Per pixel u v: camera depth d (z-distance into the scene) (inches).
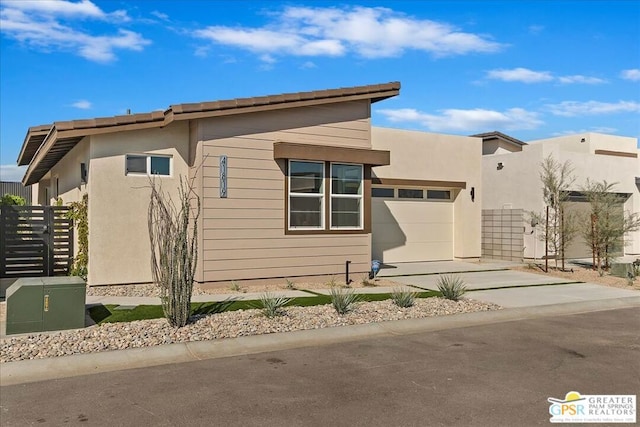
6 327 308.5
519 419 198.2
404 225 727.7
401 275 602.2
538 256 780.6
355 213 553.9
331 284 510.6
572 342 322.0
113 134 466.6
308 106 521.7
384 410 206.8
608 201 666.8
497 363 273.9
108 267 466.3
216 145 475.2
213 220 473.1
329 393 226.2
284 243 508.7
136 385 235.3
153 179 430.6
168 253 330.0
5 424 191.2
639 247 927.0
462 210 751.1
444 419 197.9
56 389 229.3
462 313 400.5
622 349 305.1
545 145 781.3
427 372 257.3
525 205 800.9
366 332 343.3
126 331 313.9
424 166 719.1
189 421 195.2
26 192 1407.5
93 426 190.1
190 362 273.6
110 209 466.6
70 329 321.7
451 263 728.3
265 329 331.3
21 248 498.3
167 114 462.9
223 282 478.9
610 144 1090.7
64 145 538.3
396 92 562.6
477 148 764.0
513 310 420.2
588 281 585.3
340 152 530.3
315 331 334.6
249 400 217.2
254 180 493.0
